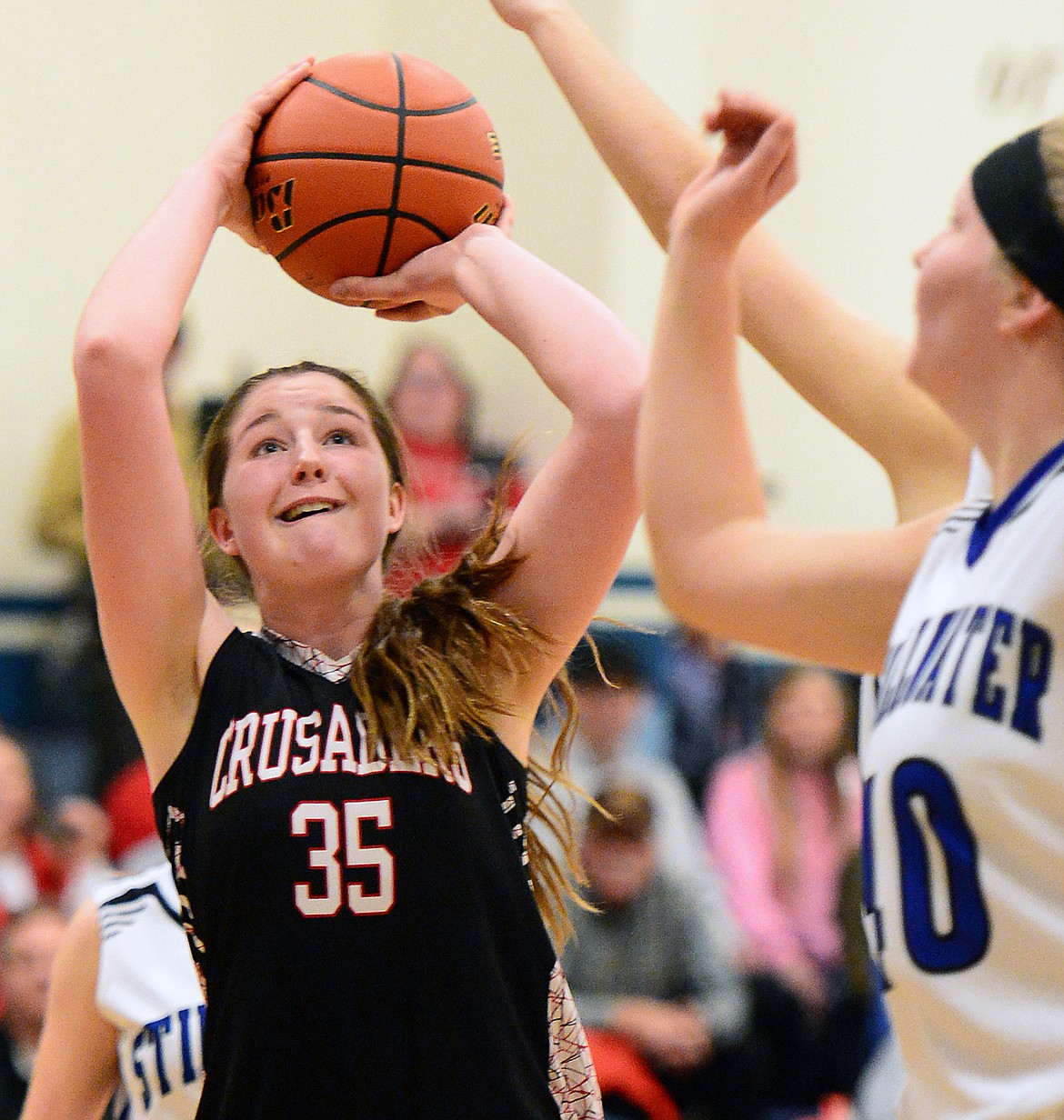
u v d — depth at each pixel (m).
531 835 7.64
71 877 17.50
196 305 25.02
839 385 6.47
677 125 6.78
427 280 7.91
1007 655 4.61
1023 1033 4.50
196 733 7.07
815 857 17.50
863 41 25.97
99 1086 9.12
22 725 21.06
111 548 7.05
